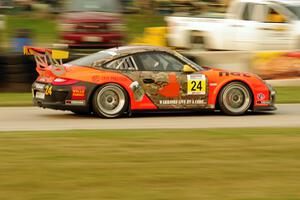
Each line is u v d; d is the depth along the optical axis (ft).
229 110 83.61
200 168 51.16
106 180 47.47
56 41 175.01
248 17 137.59
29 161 52.75
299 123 77.51
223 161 53.52
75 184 46.34
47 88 79.92
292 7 136.46
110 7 153.17
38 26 218.18
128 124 75.87
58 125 75.10
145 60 81.71
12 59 107.65
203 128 70.69
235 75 83.66
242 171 50.39
